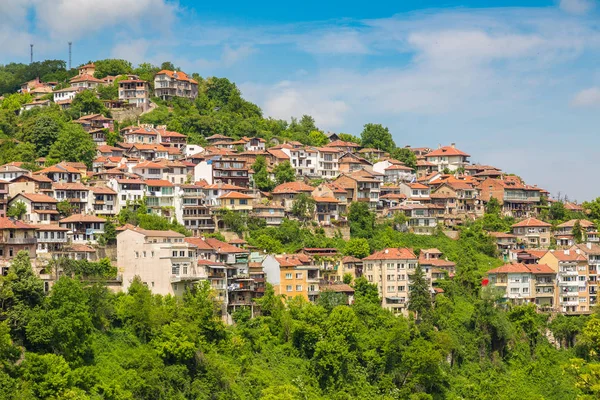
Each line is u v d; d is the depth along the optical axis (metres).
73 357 197.62
